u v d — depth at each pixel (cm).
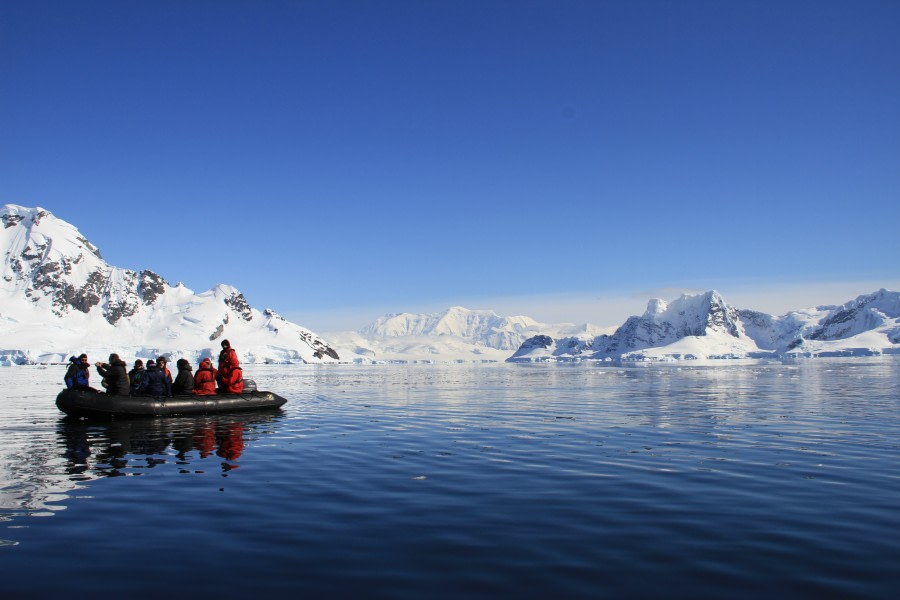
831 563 776
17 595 688
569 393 4012
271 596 684
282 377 8175
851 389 4069
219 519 976
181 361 2653
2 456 1570
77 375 2403
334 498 1110
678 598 675
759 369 9681
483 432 2008
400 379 7138
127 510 1031
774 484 1203
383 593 691
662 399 3384
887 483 1206
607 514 998
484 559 795
